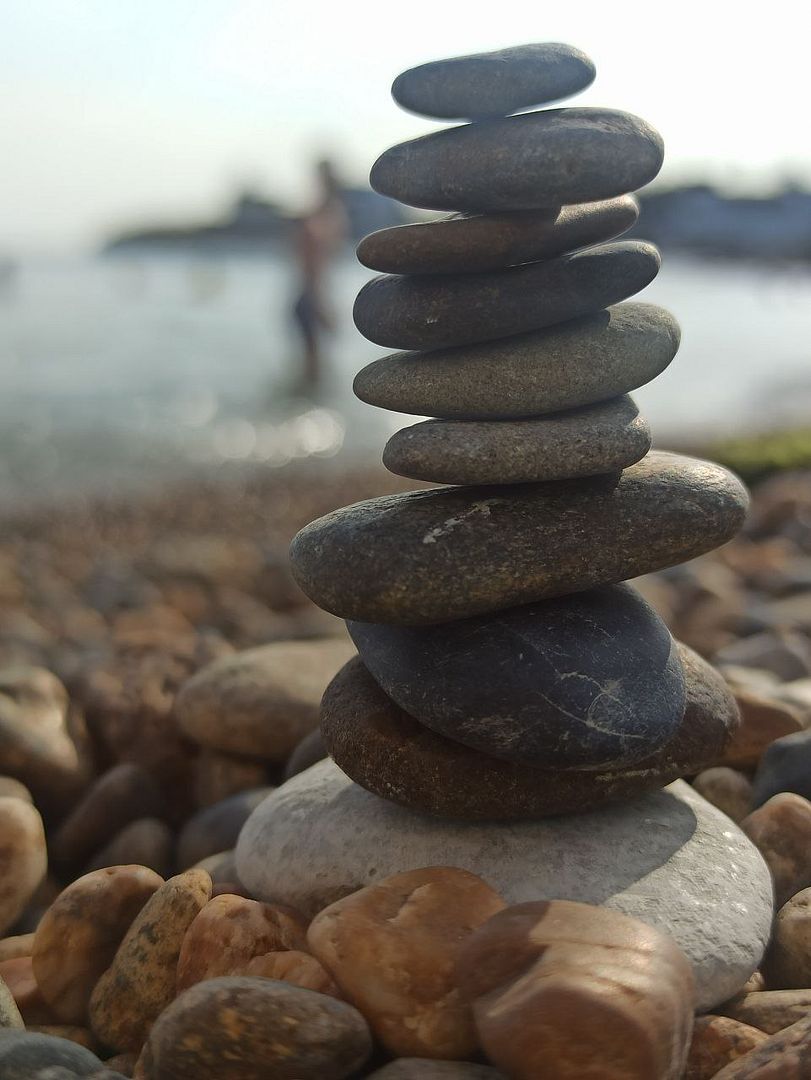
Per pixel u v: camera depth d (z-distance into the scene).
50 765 0.44
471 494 0.31
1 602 0.86
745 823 0.35
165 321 3.68
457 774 0.31
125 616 0.78
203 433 1.88
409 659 0.31
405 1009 0.26
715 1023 0.27
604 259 0.31
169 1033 0.25
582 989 0.24
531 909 0.27
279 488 1.49
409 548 0.30
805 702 0.45
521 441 0.30
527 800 0.31
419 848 0.32
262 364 2.56
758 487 1.08
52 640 0.72
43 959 0.31
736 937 0.29
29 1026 0.31
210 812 0.41
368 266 0.32
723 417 2.00
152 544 1.16
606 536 0.30
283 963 0.28
